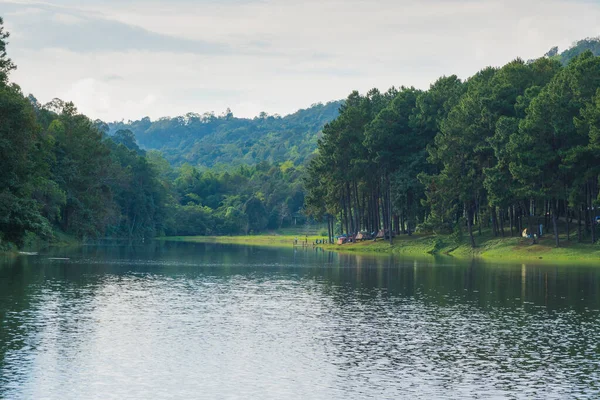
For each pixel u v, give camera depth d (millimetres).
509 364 33469
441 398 28141
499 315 47406
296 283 67812
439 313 48156
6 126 81125
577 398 28188
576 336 40031
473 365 33281
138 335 39344
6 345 36031
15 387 28906
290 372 31844
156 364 32938
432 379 30812
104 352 35094
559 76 108750
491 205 111562
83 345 36500
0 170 84938
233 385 29734
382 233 158625
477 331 41469
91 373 31203
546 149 101312
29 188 93500
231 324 43188
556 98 101750
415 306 51531
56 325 41625
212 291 60188
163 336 39188
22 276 68625
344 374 31547
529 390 29203
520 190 103812
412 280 70938
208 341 38031
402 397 28250
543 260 101562
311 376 31203
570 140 102375
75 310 47312
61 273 73312
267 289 62219
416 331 41406
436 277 74312
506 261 100688
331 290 61656
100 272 76500
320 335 39969
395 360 34156
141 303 51625
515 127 106938
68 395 28047
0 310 46438
